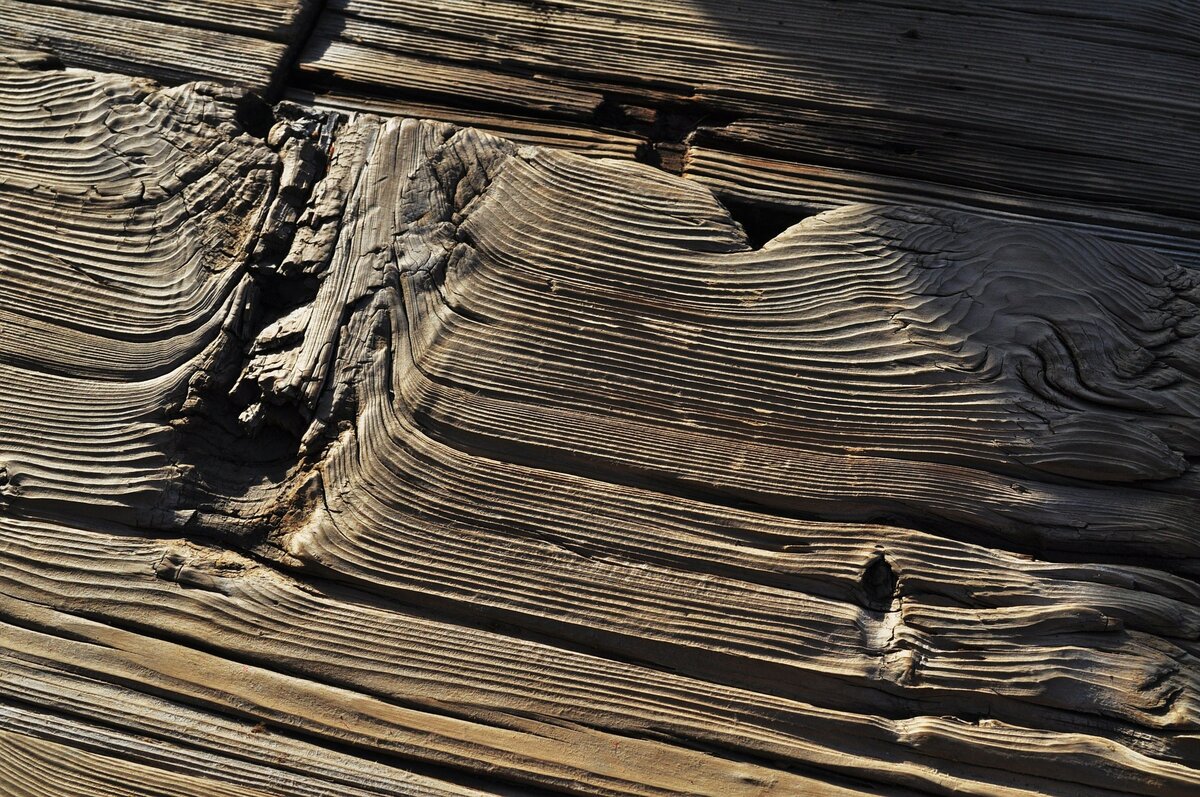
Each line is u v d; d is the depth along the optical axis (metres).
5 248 0.39
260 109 0.41
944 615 0.35
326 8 0.42
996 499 0.36
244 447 0.37
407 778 0.34
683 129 0.41
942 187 0.40
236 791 0.34
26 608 0.36
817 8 0.42
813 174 0.40
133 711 0.35
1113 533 0.36
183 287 0.38
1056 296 0.38
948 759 0.34
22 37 0.42
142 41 0.42
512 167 0.39
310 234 0.39
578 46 0.42
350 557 0.36
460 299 0.38
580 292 0.38
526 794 0.34
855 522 0.36
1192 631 0.35
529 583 0.36
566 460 0.37
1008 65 0.41
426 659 0.35
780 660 0.35
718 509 0.36
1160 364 0.37
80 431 0.37
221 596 0.36
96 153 0.40
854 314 0.38
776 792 0.34
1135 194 0.40
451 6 0.42
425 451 0.37
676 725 0.35
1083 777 0.34
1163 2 0.42
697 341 0.38
